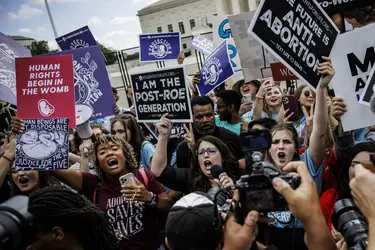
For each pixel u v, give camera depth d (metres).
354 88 3.24
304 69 3.01
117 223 3.20
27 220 1.26
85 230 2.00
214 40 7.71
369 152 2.65
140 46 7.17
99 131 5.62
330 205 2.92
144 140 4.71
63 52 4.75
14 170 3.50
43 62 3.73
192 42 8.31
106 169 3.31
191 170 3.58
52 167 3.44
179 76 3.84
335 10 4.01
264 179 1.67
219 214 1.86
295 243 2.67
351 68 3.25
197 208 1.75
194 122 4.55
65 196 2.01
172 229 1.75
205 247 1.71
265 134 2.00
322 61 3.09
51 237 1.92
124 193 3.13
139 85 4.05
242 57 5.54
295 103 4.91
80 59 4.77
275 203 1.66
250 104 6.53
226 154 3.44
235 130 5.30
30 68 3.73
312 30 3.03
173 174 3.58
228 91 5.32
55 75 3.73
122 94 22.47
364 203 1.43
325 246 1.57
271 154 3.29
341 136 3.29
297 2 2.90
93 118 4.77
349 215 2.03
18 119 3.48
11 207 1.25
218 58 5.67
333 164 3.37
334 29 3.15
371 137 3.82
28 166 3.45
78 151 5.59
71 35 6.73
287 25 2.88
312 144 3.15
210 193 2.47
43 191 2.01
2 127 6.39
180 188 3.61
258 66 5.51
